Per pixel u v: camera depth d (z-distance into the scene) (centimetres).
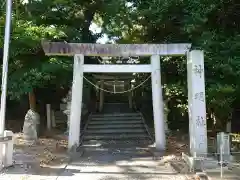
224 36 1173
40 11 1323
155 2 1254
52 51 1090
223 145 886
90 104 2109
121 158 1016
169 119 1634
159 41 1423
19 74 1279
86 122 1656
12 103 1805
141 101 2058
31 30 1195
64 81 1393
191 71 916
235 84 1120
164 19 1288
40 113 1794
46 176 756
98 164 916
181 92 1362
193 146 891
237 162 873
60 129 1611
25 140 1265
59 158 986
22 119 1764
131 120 1702
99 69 1125
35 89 1641
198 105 902
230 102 1210
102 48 1109
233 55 1116
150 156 1048
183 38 1303
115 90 2361
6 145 828
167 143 1264
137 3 1479
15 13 1262
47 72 1279
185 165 873
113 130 1552
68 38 1389
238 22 1248
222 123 1390
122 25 1554
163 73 1444
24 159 944
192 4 1189
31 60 1334
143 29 1486
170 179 738
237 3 1207
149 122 1712
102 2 1534
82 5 1555
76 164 912
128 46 1109
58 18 1376
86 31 1673
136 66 1139
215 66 1102
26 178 729
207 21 1232
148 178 750
